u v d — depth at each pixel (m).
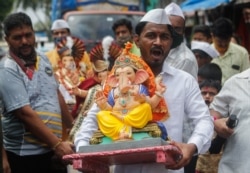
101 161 5.27
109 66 7.44
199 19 15.40
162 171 5.35
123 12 15.73
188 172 7.08
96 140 5.16
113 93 5.17
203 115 5.45
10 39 6.69
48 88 6.79
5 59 6.72
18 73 6.65
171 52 7.25
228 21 9.88
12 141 6.70
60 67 8.18
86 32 15.33
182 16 7.25
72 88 7.42
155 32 5.40
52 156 6.74
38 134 6.58
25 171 6.71
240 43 13.80
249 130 5.77
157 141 4.91
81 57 8.32
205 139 5.33
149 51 5.42
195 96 5.50
